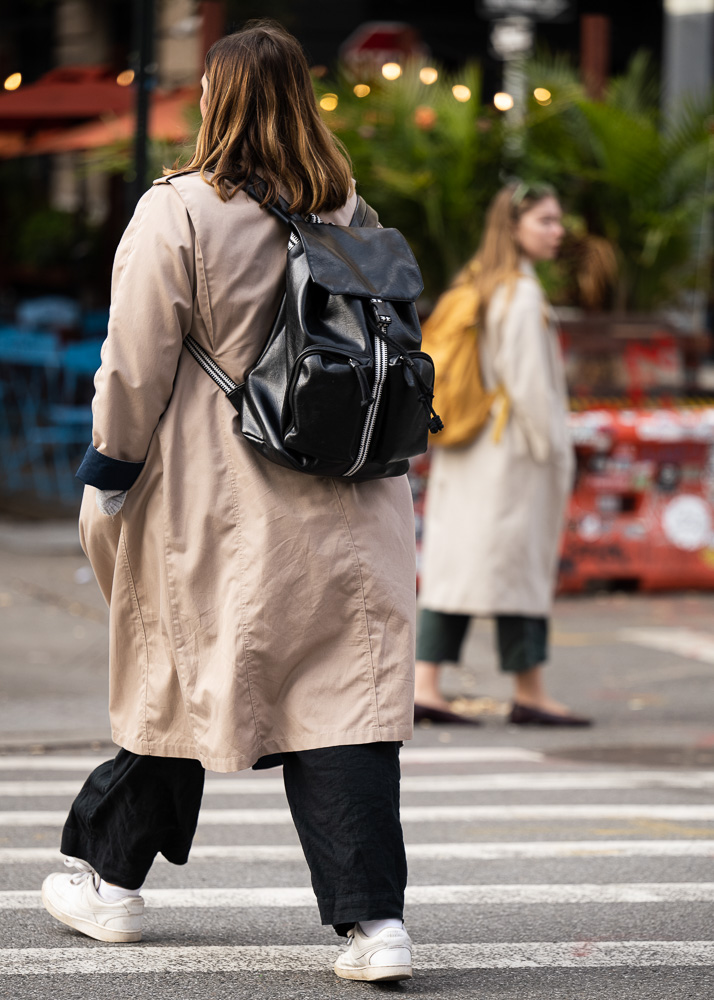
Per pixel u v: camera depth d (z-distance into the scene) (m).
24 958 4.14
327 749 3.73
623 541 11.95
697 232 13.29
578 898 4.87
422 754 7.22
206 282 3.66
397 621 3.81
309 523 3.73
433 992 3.91
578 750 7.36
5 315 18.95
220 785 6.54
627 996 3.92
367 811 3.71
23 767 6.81
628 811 6.14
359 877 3.71
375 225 4.09
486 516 7.67
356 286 3.61
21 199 19.91
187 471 3.75
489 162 12.84
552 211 7.71
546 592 7.82
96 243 18.28
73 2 23.12
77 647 9.31
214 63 3.83
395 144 12.87
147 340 3.63
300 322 3.55
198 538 3.74
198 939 4.35
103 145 13.14
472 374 7.68
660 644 10.13
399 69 13.26
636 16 28.69
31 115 14.58
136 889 4.26
